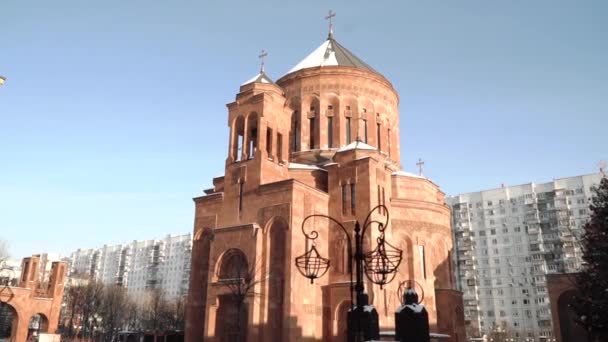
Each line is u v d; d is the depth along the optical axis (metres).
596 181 84.94
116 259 147.12
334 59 48.78
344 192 37.56
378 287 33.91
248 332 32.53
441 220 41.25
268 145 40.00
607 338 30.30
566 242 84.19
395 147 48.97
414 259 38.12
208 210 39.78
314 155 44.44
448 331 38.59
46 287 59.72
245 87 41.81
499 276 89.75
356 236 18.03
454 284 41.22
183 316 86.31
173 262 132.00
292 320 31.94
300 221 34.75
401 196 41.69
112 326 82.81
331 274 35.94
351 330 20.89
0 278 76.38
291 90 47.53
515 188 92.62
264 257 34.53
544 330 82.69
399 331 20.41
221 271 36.03
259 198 36.34
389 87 49.06
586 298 28.31
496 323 86.62
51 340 52.56
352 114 45.88
